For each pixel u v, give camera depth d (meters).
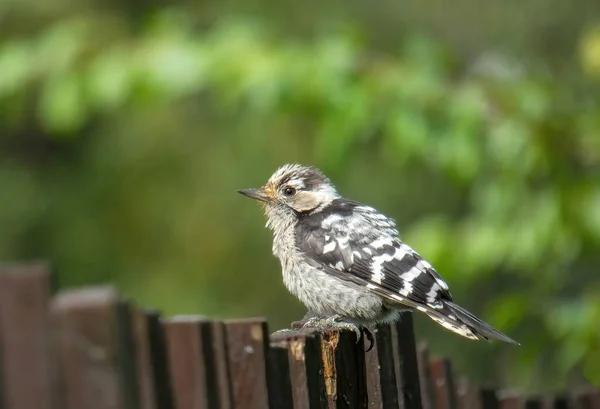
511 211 12.77
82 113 13.20
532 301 12.77
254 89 12.38
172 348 5.39
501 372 19.36
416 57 13.07
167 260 23.28
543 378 16.72
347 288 9.80
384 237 9.93
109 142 24.03
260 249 22.66
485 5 19.92
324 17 21.33
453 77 13.95
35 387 4.42
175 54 12.77
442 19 20.50
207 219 22.81
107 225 23.73
